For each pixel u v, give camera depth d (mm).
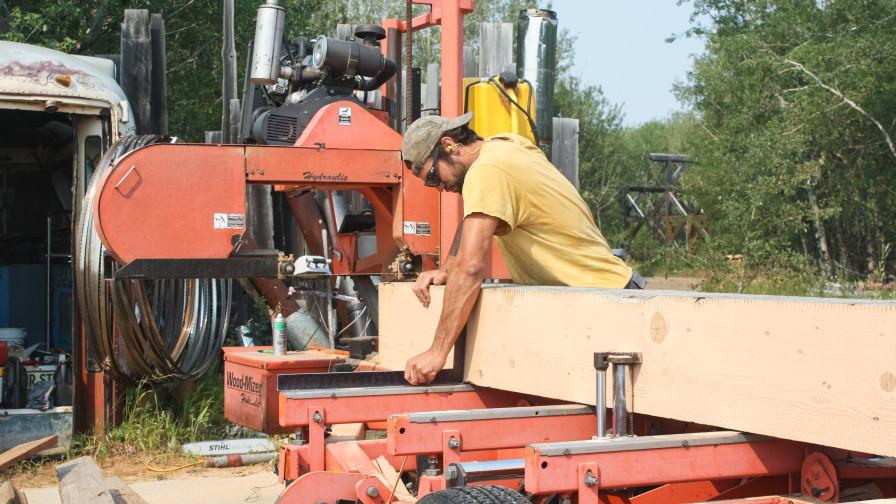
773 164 24609
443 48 7809
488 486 3229
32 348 9977
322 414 4277
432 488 3686
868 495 3553
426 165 4793
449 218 7398
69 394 9000
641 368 3621
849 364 2871
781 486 3709
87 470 5535
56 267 10914
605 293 3867
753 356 3180
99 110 8625
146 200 6582
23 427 8430
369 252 8836
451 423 3785
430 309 5008
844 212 27406
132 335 8148
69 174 11883
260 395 6816
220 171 6777
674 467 3221
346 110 7402
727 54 29219
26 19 14094
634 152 57938
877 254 28062
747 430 3195
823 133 25047
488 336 4508
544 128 9125
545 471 3037
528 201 4598
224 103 12680
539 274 4785
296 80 7707
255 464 8312
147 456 8422
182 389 9586
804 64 26766
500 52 12211
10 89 8281
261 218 11938
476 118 7648
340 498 4148
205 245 6723
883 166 25750
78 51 16500
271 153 6934
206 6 19359
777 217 24531
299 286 10500
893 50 24547
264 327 11398
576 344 3955
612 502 3748
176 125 19438
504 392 4676
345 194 10602
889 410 2748
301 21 20375
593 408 3988
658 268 39344
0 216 12211
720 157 29281
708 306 3348
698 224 40156
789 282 18672
